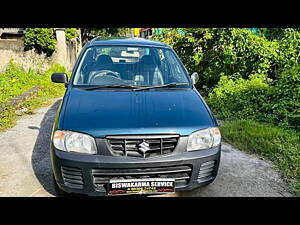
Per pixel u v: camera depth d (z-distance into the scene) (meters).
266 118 4.76
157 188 2.02
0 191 2.50
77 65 2.90
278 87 5.21
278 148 3.52
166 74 2.96
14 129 4.30
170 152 2.02
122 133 1.95
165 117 2.14
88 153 1.96
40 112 5.37
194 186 2.14
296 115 4.32
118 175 1.97
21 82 7.73
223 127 4.39
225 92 5.95
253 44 6.17
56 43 9.40
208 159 2.13
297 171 2.95
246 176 2.90
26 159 3.20
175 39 7.00
